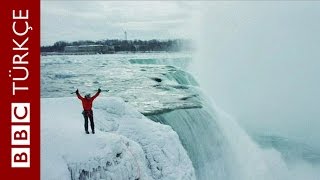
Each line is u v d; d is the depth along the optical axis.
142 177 16.02
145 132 18.53
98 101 19.19
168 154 18.16
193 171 19.23
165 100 29.44
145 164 16.98
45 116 16.33
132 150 16.17
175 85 38.41
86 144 13.97
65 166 12.70
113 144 14.60
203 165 23.58
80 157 13.21
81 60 77.19
